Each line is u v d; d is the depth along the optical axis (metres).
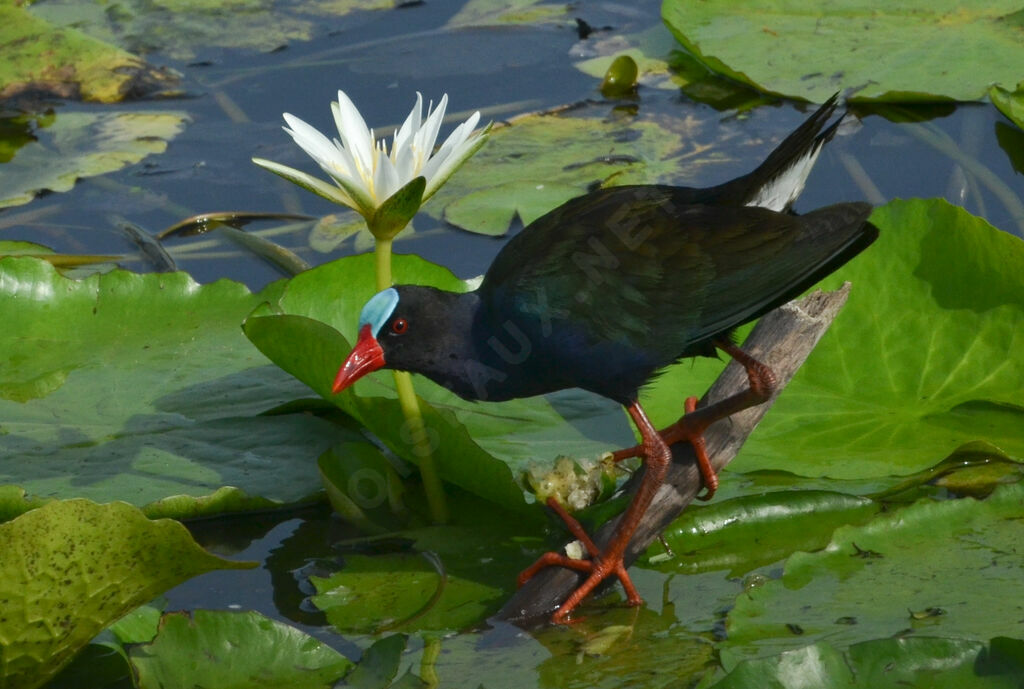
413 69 11.46
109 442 6.98
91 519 4.81
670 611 5.75
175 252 9.23
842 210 5.96
